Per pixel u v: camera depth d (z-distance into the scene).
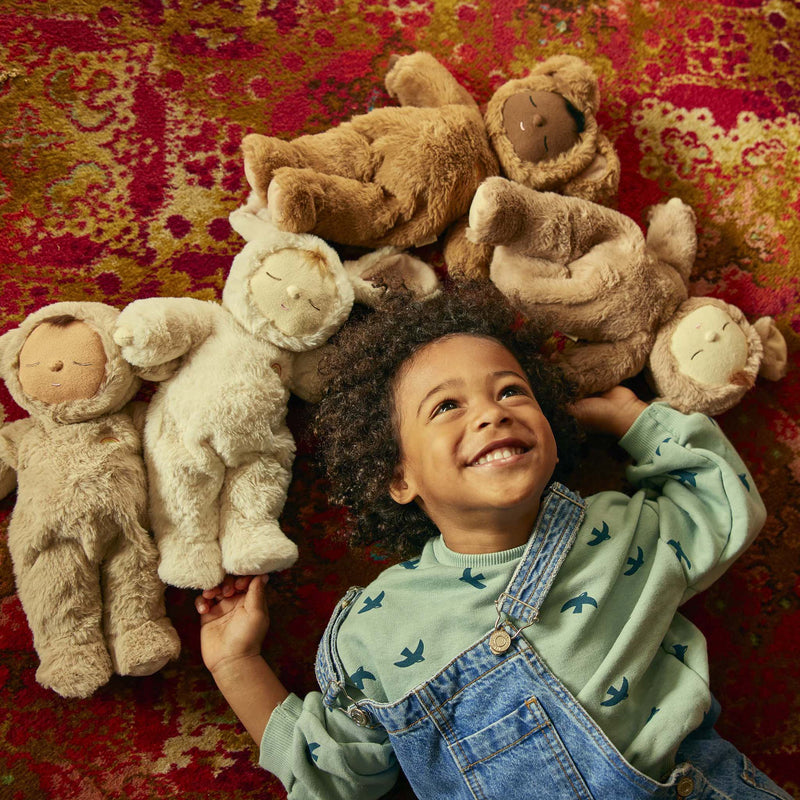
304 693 1.03
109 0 1.16
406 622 0.87
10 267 1.07
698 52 1.23
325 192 0.98
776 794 0.83
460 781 0.84
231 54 1.17
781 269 1.17
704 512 0.95
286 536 1.04
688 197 1.18
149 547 0.94
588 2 1.24
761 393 1.13
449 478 0.83
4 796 0.95
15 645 0.99
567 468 1.05
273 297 0.94
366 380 0.96
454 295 1.01
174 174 1.12
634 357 1.03
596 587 0.86
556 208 1.00
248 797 0.99
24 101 1.12
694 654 0.88
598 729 0.79
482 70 1.21
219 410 0.91
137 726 0.99
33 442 0.92
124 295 1.08
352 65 1.19
